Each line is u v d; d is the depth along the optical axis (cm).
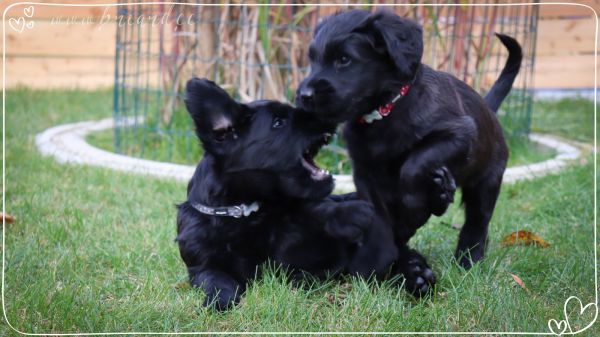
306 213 323
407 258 329
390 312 290
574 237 401
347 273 335
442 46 598
